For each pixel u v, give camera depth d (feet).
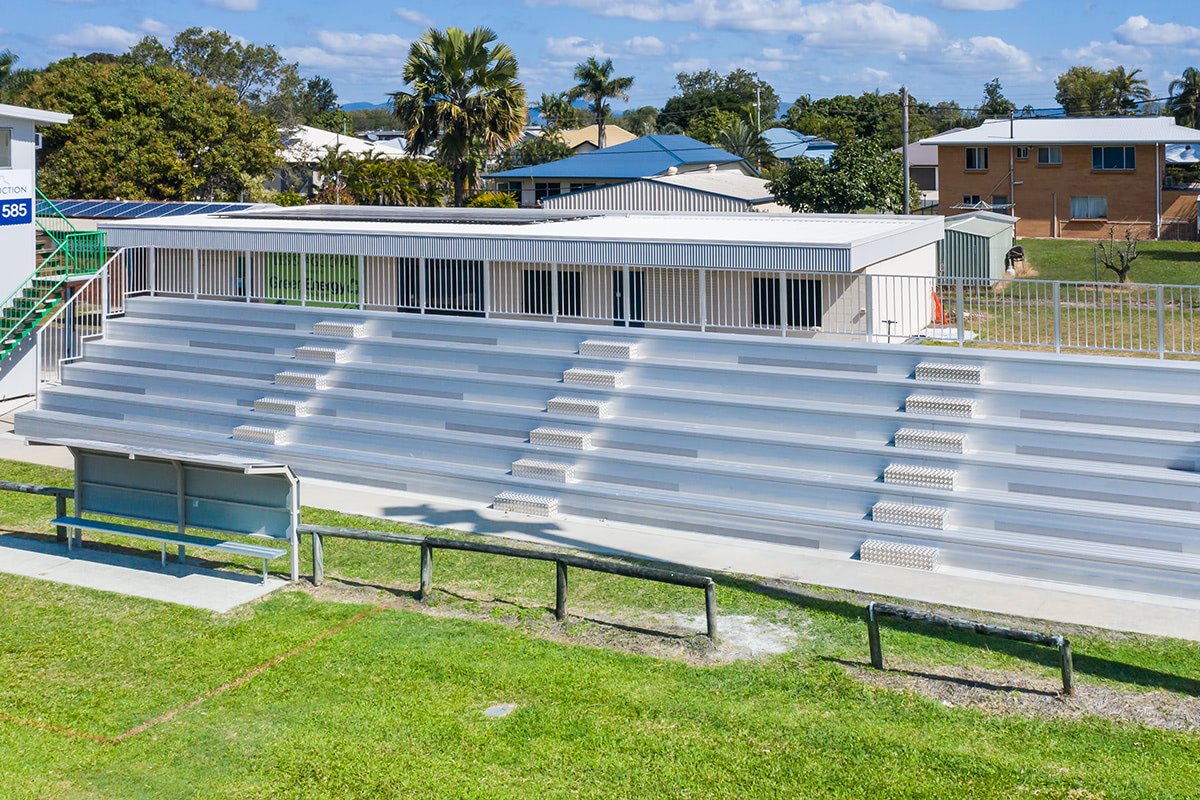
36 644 36.99
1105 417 47.65
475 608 40.24
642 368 56.80
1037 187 173.17
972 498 46.65
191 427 65.10
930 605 41.50
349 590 42.11
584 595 42.04
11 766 29.19
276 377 64.13
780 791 27.55
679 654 36.09
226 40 293.84
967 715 31.50
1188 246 154.51
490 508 54.54
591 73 295.07
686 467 52.19
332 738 30.50
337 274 68.03
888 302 64.03
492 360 60.44
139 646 36.78
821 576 44.88
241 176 177.47
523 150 255.29
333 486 58.85
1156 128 172.14
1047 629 38.88
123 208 106.22
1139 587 42.83
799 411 52.19
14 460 62.39
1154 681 34.09
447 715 31.73
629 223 72.95
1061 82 381.40
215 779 28.53
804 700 32.55
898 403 51.49
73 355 72.90
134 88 168.66
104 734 30.96
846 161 139.03
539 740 30.25
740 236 59.98
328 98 508.53
